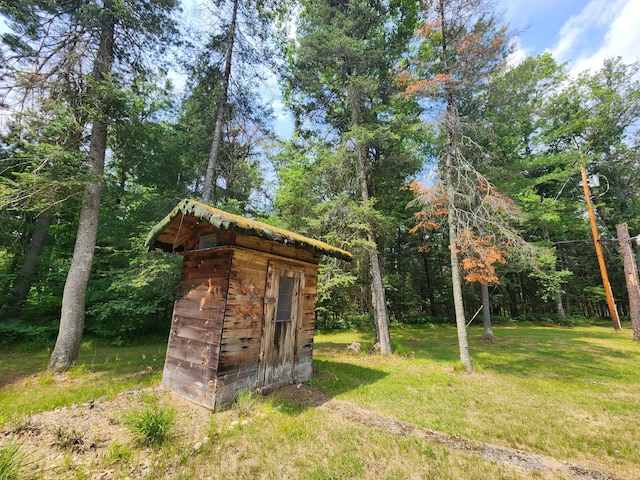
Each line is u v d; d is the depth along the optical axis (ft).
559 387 19.44
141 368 22.29
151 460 9.21
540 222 43.78
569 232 64.39
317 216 33.14
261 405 13.87
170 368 15.60
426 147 41.16
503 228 25.46
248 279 14.97
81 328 22.76
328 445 10.80
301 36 36.06
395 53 36.76
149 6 25.20
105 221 36.94
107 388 16.93
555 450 11.23
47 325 32.65
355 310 63.41
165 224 15.37
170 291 30.37
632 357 29.30
